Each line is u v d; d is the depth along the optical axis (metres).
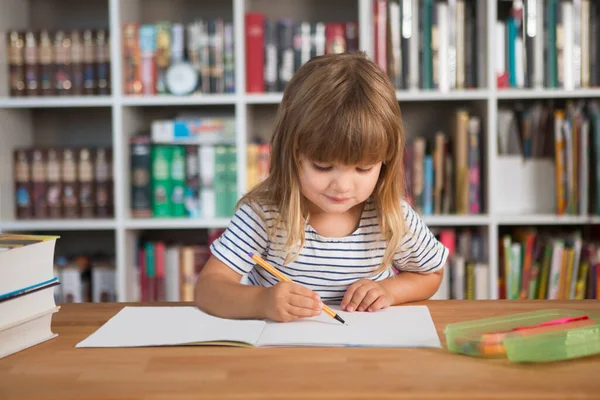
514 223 2.25
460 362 0.74
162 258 2.31
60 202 2.30
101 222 2.24
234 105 2.50
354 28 2.23
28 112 2.51
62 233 2.60
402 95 2.17
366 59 1.06
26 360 0.76
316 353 0.78
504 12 2.36
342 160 0.97
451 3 2.20
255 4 2.53
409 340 0.83
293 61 2.24
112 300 2.32
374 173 1.02
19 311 0.80
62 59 2.26
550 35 2.18
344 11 2.52
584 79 2.18
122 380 0.69
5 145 2.30
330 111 0.97
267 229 1.15
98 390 0.66
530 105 2.41
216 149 2.27
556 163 2.19
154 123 2.27
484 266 2.21
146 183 2.29
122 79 2.24
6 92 2.27
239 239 1.14
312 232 1.17
